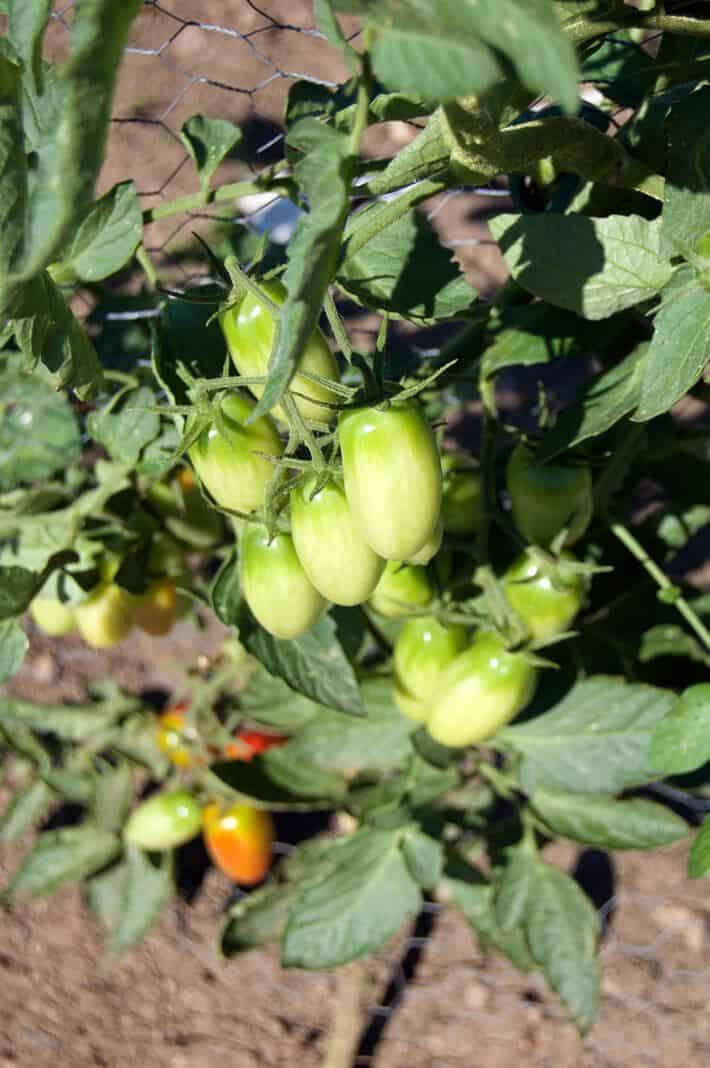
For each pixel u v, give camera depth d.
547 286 0.48
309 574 0.46
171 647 1.04
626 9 0.41
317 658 0.54
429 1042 0.89
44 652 1.04
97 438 0.60
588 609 0.71
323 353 0.45
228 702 0.92
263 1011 0.91
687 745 0.53
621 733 0.66
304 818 0.98
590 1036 0.88
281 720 0.73
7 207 0.34
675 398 0.44
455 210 1.12
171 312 0.53
